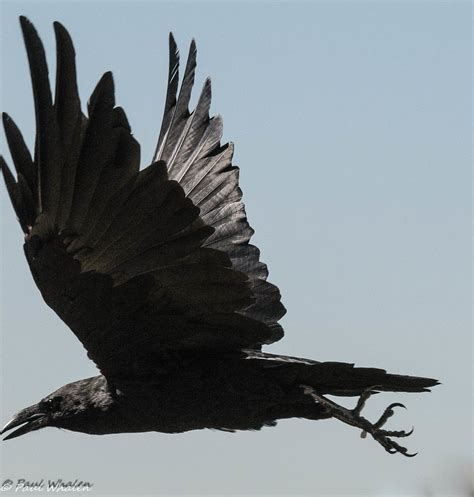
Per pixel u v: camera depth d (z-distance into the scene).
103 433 15.53
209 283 14.09
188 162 16.31
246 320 14.51
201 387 14.95
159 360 14.97
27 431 15.64
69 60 13.07
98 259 13.88
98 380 15.55
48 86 13.13
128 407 15.22
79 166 13.37
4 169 13.20
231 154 16.14
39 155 13.23
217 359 15.02
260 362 14.95
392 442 15.41
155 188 13.51
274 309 15.39
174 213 13.62
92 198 13.51
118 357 14.88
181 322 14.52
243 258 15.59
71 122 13.23
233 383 14.91
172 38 16.78
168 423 15.20
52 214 13.48
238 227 15.72
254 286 15.44
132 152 13.31
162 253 13.88
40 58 13.08
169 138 16.58
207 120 16.44
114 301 14.23
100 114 13.24
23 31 13.02
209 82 16.56
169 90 16.78
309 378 14.95
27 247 13.65
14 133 13.25
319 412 15.13
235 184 15.95
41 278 13.91
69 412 15.55
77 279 13.94
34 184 13.33
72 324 14.43
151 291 14.20
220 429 15.23
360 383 14.98
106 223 13.65
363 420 15.24
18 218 13.38
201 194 15.99
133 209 13.59
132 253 13.88
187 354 15.02
